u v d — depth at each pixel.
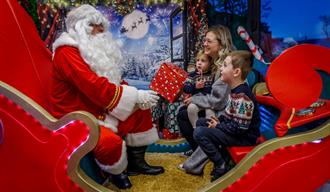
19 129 1.74
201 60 2.55
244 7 3.73
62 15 3.63
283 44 3.57
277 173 1.81
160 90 2.26
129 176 2.27
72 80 2.01
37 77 2.22
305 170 1.81
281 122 1.84
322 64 1.77
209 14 3.93
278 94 1.78
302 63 1.77
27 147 1.75
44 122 1.73
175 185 2.11
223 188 1.82
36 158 1.75
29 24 2.38
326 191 2.23
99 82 1.99
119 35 3.79
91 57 2.09
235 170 1.82
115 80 2.20
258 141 2.29
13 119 1.74
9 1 2.19
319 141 1.80
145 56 3.85
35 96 2.12
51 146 1.73
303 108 1.80
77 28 2.14
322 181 1.82
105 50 2.20
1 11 2.08
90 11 2.20
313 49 1.76
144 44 3.82
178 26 3.79
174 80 2.28
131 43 3.82
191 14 3.75
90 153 2.02
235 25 3.82
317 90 1.78
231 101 2.04
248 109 1.97
